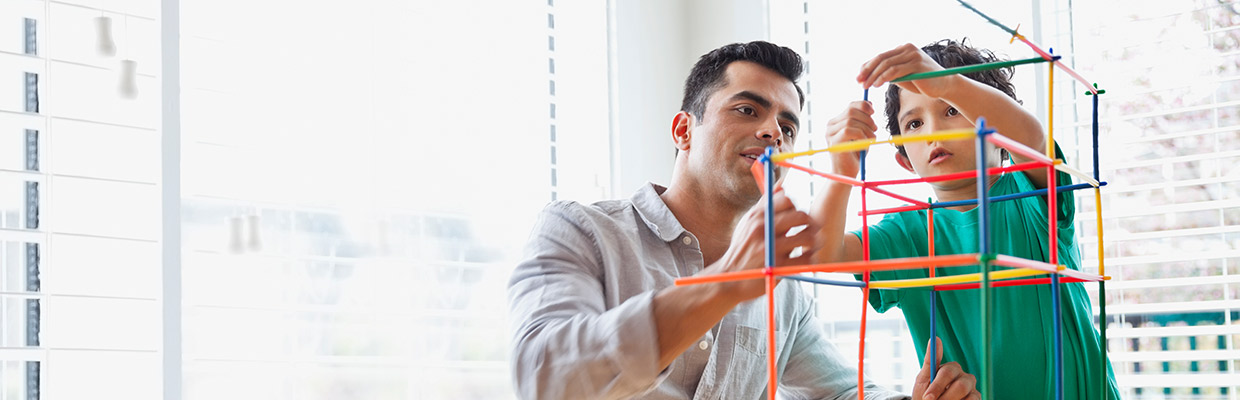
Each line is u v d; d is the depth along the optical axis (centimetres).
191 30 170
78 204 158
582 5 229
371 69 191
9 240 149
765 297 143
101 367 157
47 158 154
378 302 187
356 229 186
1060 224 126
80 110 159
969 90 113
